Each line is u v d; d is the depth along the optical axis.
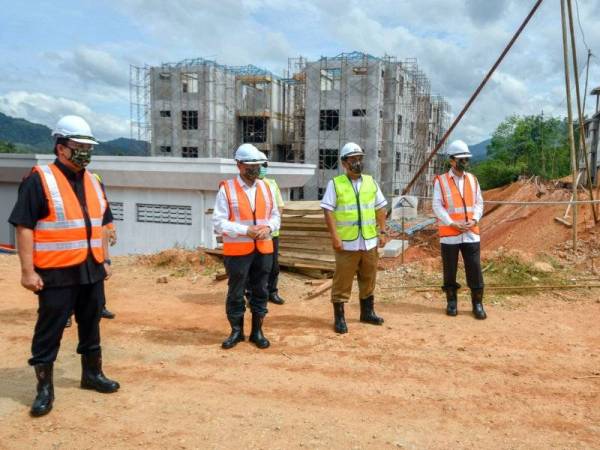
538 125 58.09
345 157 5.60
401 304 6.84
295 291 7.64
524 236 15.59
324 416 3.72
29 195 3.49
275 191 7.64
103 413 3.75
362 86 41.72
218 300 7.26
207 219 16.34
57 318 3.69
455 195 6.16
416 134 48.69
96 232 3.81
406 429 3.54
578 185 15.54
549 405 3.92
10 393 4.09
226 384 4.32
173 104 47.78
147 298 7.37
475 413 3.79
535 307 6.57
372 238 5.75
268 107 48.62
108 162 16.39
